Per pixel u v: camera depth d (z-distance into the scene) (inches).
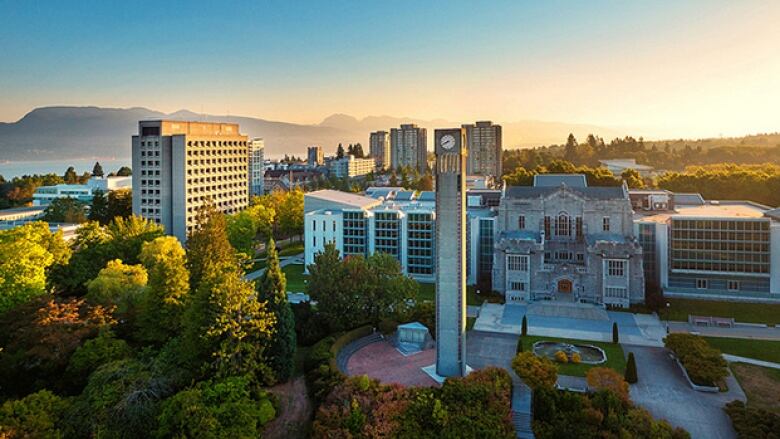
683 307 4328.3
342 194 6668.3
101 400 2258.9
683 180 7106.3
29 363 2694.4
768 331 3850.9
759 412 2491.4
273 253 3002.0
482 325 4087.1
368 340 3555.6
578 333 3885.3
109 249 4520.2
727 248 4419.3
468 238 5211.6
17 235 3833.7
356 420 2335.1
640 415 2402.8
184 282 3309.5
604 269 4453.7
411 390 2529.5
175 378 2522.1
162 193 7209.6
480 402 2417.6
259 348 2775.6
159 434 2170.3
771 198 6515.8
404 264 5408.5
